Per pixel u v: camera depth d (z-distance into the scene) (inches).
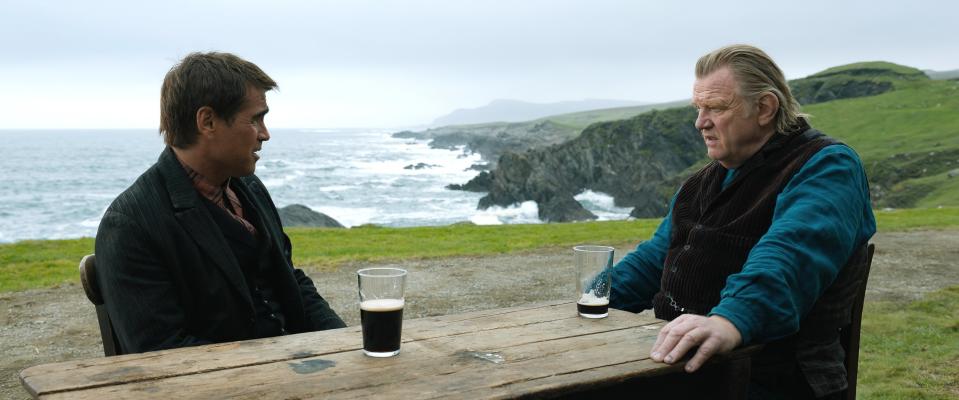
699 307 112.5
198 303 106.4
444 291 416.8
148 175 107.0
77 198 2669.8
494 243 637.9
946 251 562.3
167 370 74.5
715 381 89.0
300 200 2812.5
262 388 69.4
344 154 6373.0
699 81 116.3
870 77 4822.8
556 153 3444.9
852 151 106.3
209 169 109.3
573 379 73.7
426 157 6131.9
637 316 104.5
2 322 344.8
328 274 472.7
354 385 70.8
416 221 2384.4
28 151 6875.0
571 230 767.1
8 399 233.0
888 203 2343.8
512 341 89.1
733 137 112.5
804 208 97.5
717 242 111.3
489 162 5467.5
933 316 324.2
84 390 68.0
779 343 102.4
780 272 89.4
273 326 117.4
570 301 116.0
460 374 75.0
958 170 2472.9
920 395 207.3
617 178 3319.4
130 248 100.8
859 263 104.6
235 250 112.3
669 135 3668.8
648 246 131.6
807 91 4933.6
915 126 3344.0
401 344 87.1
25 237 1784.0
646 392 89.7
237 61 108.3
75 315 358.9
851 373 110.6
